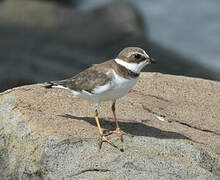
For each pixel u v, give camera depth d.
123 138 12.62
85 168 11.70
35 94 14.83
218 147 13.17
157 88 16.38
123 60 12.27
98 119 13.20
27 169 12.35
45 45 32.94
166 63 33.22
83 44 33.84
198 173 11.81
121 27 37.06
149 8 49.22
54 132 12.47
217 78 32.59
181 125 14.23
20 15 37.09
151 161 11.97
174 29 44.94
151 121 14.08
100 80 12.18
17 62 30.02
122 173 11.55
